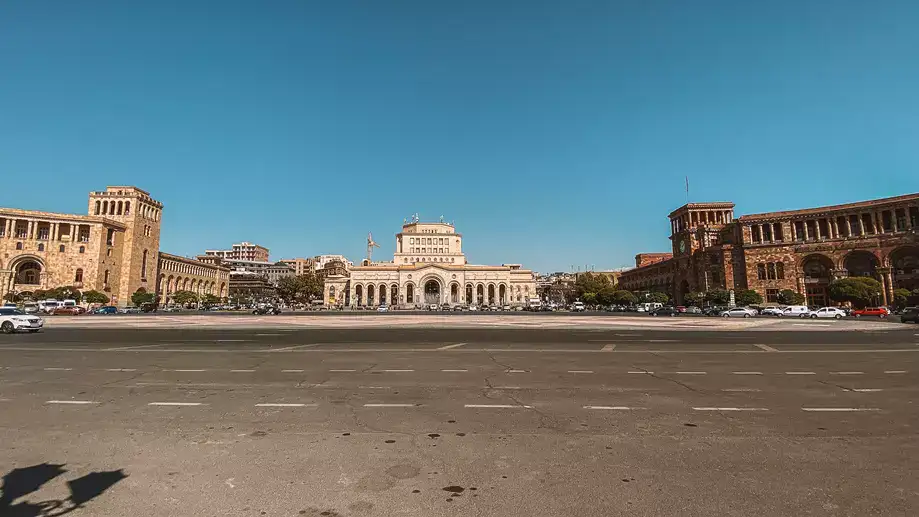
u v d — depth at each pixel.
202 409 9.79
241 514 5.12
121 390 11.77
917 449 7.23
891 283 81.00
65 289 97.69
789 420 8.93
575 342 25.09
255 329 36.84
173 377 13.73
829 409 9.80
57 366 15.91
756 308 72.50
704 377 13.73
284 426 8.52
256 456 6.90
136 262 124.44
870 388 12.05
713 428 8.40
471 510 5.21
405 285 150.25
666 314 72.94
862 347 22.16
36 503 5.37
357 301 153.00
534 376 13.92
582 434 8.02
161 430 8.23
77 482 5.96
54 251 108.94
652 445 7.43
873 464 6.59
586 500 5.46
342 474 6.23
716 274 102.06
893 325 41.28
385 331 34.66
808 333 32.16
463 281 150.62
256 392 11.53
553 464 6.61
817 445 7.42
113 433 8.04
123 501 5.43
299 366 15.96
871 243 83.88
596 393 11.42
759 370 15.04
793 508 5.25
